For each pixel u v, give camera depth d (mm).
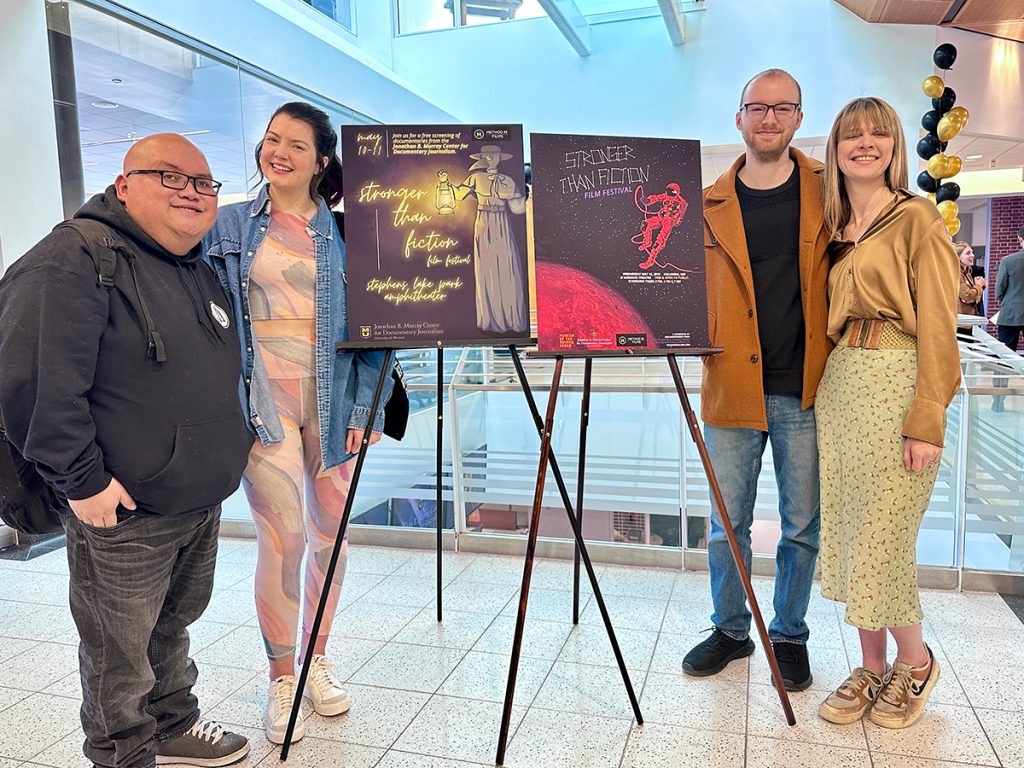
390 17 9016
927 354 1807
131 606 1554
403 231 1948
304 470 2121
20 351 1351
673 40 7898
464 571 3145
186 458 1541
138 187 1531
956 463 2818
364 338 1922
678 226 1966
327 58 6191
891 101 7289
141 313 1496
